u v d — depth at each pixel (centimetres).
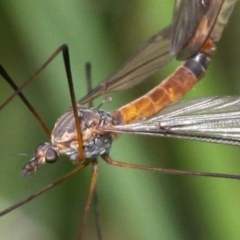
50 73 13
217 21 13
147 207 13
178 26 13
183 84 13
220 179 13
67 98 13
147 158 13
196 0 13
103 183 13
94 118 13
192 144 13
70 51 13
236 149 13
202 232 13
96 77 13
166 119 13
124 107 13
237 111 13
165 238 13
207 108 13
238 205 13
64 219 14
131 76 13
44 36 13
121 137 13
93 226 14
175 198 13
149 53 13
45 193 14
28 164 13
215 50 13
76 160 13
